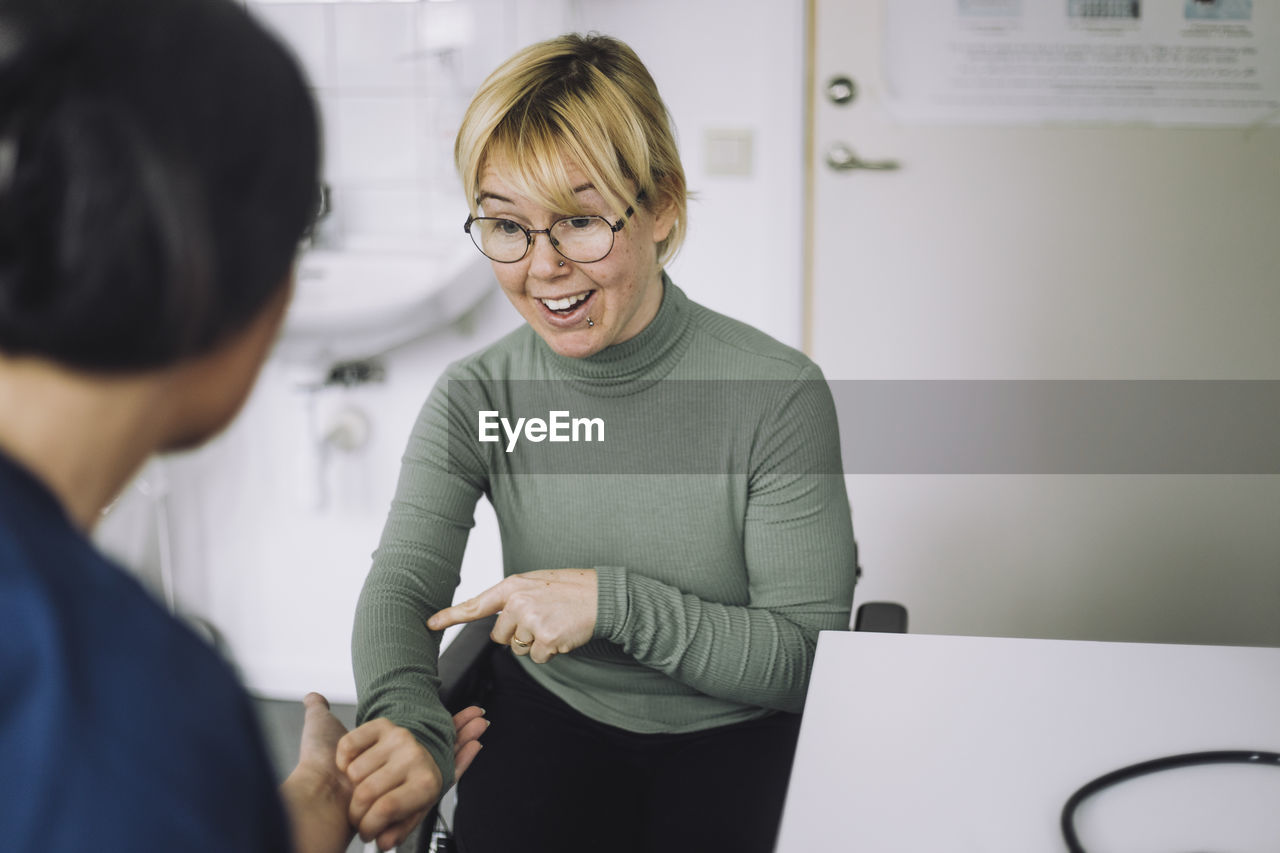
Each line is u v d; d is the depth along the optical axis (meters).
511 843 1.04
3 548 0.36
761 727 1.18
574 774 1.12
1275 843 0.63
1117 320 2.15
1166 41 2.04
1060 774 0.70
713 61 2.08
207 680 0.39
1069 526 2.22
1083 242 2.12
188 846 0.35
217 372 0.44
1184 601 2.24
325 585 2.34
